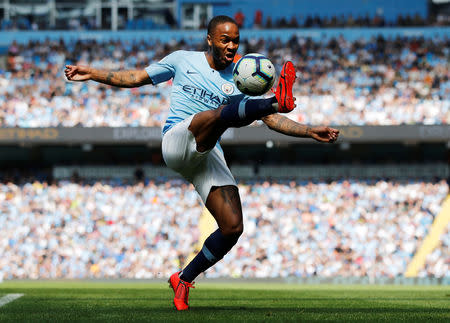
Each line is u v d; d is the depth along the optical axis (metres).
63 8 37.19
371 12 38.00
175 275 6.64
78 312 5.89
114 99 31.03
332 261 27.06
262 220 28.36
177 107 6.90
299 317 5.23
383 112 30.52
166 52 34.72
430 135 27.81
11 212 28.94
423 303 8.23
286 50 34.00
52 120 30.50
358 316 5.46
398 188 29.45
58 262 27.48
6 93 31.20
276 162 32.00
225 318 5.05
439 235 27.84
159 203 29.23
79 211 28.95
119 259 27.47
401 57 33.12
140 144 29.92
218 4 37.53
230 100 6.92
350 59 33.06
